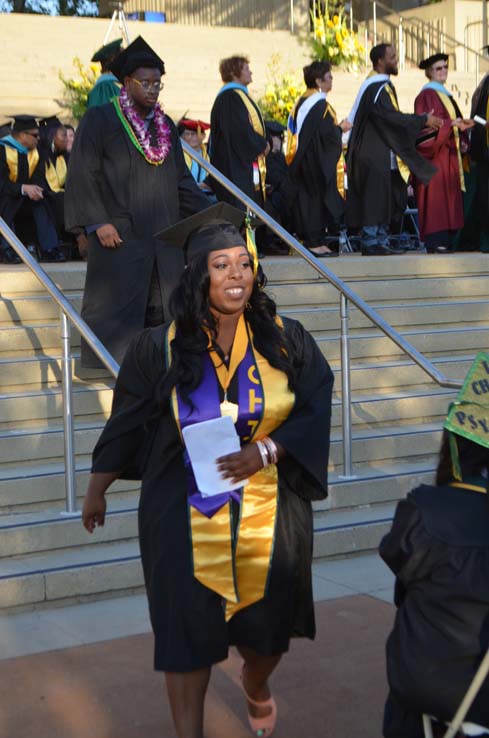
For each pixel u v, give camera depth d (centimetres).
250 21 2109
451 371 833
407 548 301
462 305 899
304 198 1081
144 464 372
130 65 693
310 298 866
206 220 435
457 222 1124
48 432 651
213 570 354
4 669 464
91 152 693
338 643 489
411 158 1066
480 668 285
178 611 352
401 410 766
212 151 1068
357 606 539
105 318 705
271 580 362
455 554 296
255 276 373
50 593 545
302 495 376
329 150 1064
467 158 1155
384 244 1086
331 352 814
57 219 1148
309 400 371
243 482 357
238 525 359
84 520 386
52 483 612
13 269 880
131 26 1791
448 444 312
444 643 296
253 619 365
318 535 616
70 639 500
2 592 534
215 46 1844
